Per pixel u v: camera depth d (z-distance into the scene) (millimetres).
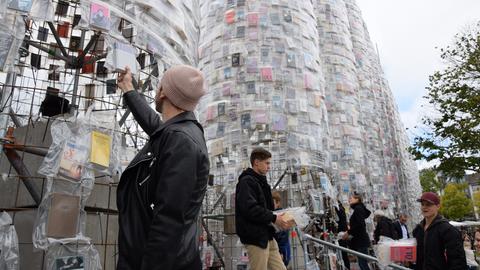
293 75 11430
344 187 17469
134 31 4500
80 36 5207
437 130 19891
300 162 10258
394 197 29484
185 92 2266
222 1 12820
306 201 9320
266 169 4930
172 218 1825
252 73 11266
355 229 9453
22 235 3789
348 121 20016
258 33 11789
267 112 10750
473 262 6746
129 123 5199
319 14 23359
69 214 3260
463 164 18984
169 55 4836
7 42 3385
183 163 1938
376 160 27047
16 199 3791
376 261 5438
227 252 8203
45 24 4820
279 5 12367
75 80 4312
